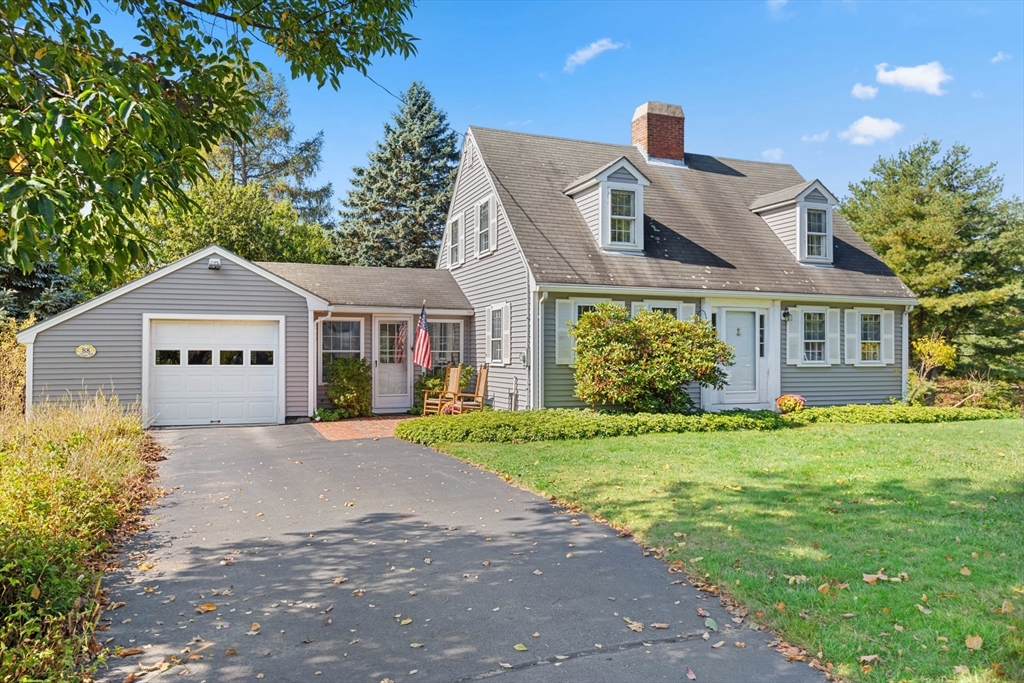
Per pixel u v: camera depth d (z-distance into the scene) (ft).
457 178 62.64
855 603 13.97
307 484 26.89
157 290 44.60
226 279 46.09
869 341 57.72
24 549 13.80
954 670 11.31
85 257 12.80
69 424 30.76
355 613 14.35
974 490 24.36
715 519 20.52
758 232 58.08
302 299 47.98
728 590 15.07
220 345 46.21
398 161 106.01
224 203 83.66
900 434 39.86
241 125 16.39
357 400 50.98
